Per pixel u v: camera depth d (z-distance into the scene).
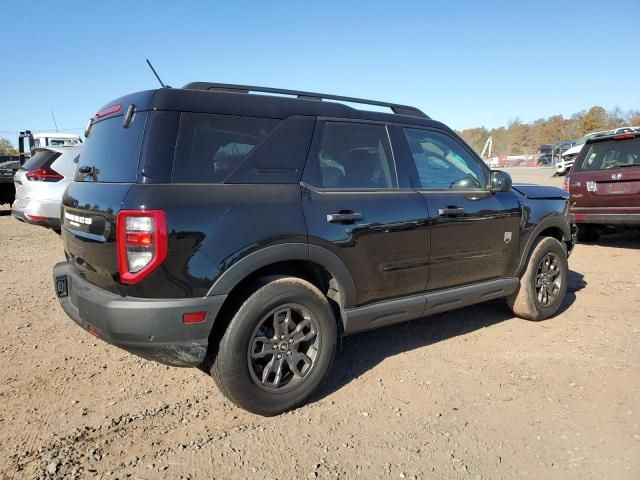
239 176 3.03
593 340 4.38
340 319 3.45
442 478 2.55
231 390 2.97
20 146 16.27
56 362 3.91
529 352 4.14
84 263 3.08
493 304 5.49
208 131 2.99
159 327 2.69
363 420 3.10
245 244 2.90
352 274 3.39
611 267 7.14
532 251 4.78
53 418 3.09
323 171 3.41
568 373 3.73
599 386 3.51
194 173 2.89
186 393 3.45
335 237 3.27
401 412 3.20
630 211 7.81
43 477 2.54
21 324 4.74
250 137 3.14
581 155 8.57
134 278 2.67
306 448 2.81
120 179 2.91
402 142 3.92
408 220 3.67
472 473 2.59
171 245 2.68
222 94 3.11
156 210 2.67
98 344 4.29
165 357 2.80
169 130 2.87
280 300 3.06
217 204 2.86
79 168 3.56
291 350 3.17
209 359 3.07
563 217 5.09
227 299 2.99
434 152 4.18
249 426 3.03
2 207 17.44
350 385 3.58
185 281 2.73
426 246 3.81
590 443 2.84
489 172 4.51
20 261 7.58
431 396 3.40
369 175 3.67
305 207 3.19
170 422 3.07
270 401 3.08
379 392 3.47
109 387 3.52
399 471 2.61
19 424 3.01
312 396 3.35
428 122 4.19
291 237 3.07
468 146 4.47
